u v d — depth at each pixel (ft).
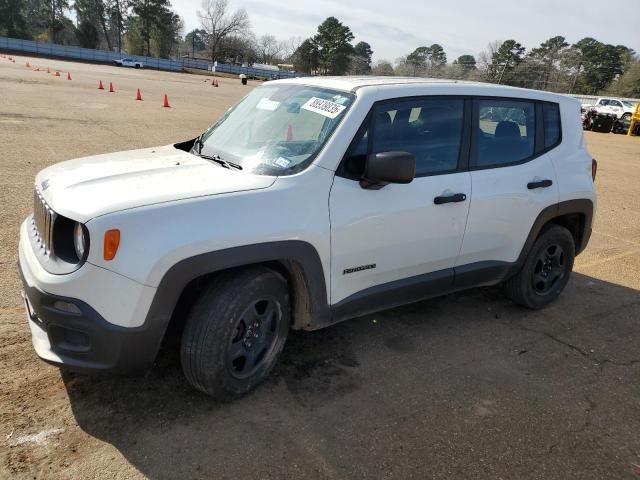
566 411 10.39
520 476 8.55
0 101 52.80
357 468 8.45
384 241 10.78
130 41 324.39
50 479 7.75
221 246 8.59
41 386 9.79
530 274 14.29
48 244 8.82
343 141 10.16
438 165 11.75
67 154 30.22
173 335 9.84
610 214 29.32
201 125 50.06
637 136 103.14
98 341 8.16
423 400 10.39
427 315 14.26
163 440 8.71
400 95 11.12
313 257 9.75
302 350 11.89
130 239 8.01
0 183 22.63
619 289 17.40
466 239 12.35
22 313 12.29
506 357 12.34
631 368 12.25
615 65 262.06
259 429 9.15
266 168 10.05
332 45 330.34
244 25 338.34
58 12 319.06
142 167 10.17
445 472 8.51
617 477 8.70
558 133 14.47
